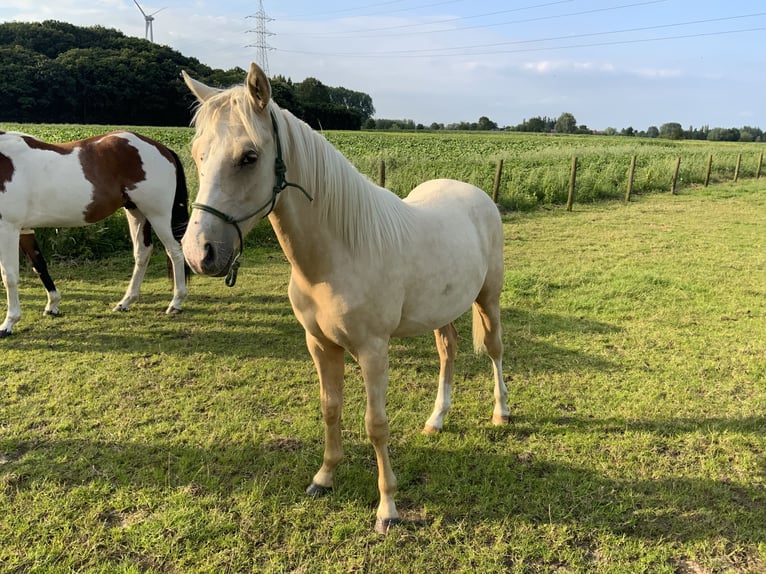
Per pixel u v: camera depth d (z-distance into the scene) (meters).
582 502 2.39
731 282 5.79
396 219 2.14
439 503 2.39
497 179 10.54
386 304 2.04
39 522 2.22
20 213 4.11
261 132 1.62
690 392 3.41
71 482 2.50
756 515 2.30
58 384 3.46
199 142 1.65
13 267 4.17
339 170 1.89
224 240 1.62
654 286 5.61
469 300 2.56
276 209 1.85
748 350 4.04
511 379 3.64
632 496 2.41
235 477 2.54
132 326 4.55
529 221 9.66
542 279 5.83
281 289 5.66
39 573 1.97
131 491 2.44
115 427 2.98
